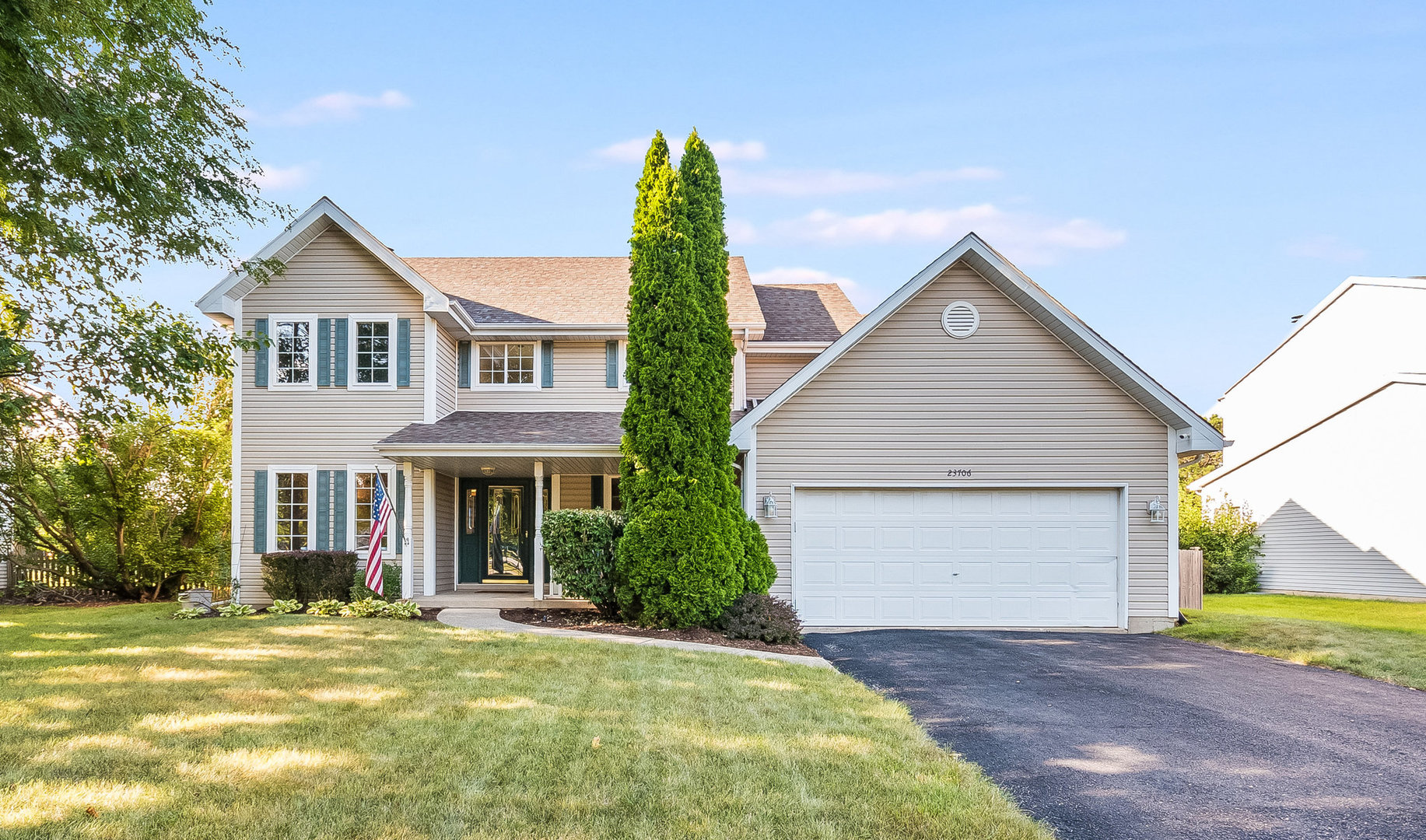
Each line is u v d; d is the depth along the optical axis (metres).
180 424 18.38
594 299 19.16
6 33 8.63
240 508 15.72
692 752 5.87
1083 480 14.16
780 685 8.29
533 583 17.81
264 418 15.87
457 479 18.05
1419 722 7.71
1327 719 7.76
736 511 12.84
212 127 12.03
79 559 17.98
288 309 16.03
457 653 9.65
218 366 12.65
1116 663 10.68
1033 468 14.22
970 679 9.58
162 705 7.00
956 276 14.46
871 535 14.27
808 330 19.97
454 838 4.36
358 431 15.91
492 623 12.52
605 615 13.09
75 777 5.16
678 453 12.31
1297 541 23.31
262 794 4.92
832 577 14.20
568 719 6.71
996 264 13.91
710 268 12.94
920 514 14.30
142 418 17.14
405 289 16.14
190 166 11.79
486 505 18.12
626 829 4.51
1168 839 4.86
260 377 15.89
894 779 5.41
